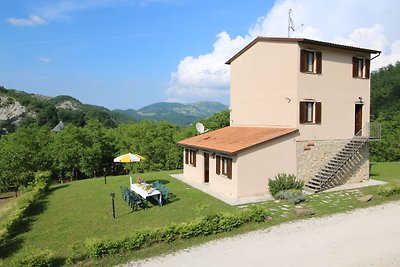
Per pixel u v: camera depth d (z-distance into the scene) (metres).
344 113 20.89
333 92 20.36
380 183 20.72
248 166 17.38
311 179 19.44
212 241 11.12
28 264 8.83
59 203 17.72
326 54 20.05
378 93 69.94
